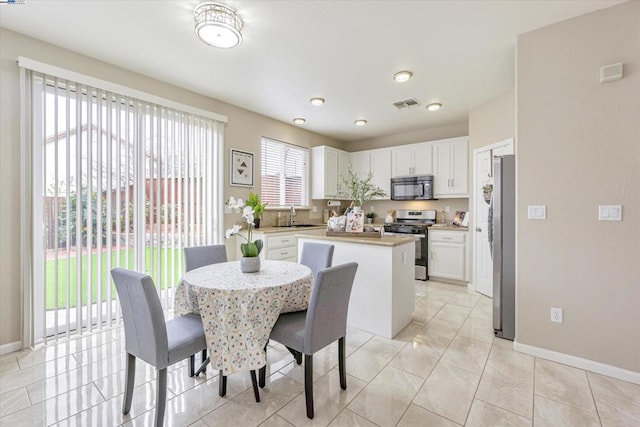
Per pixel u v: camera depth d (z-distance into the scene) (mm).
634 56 1897
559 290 2156
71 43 2383
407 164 5051
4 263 2236
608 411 1649
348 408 1677
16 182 2270
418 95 3514
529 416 1612
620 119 1942
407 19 2084
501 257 2564
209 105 3570
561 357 2148
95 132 2615
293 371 2068
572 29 2084
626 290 1936
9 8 1959
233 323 1644
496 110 3535
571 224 2105
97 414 1620
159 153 3066
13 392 1805
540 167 2211
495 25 2162
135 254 2885
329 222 3119
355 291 2803
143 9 1969
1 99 2195
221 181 3670
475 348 2391
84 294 2637
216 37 2096
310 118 4457
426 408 1679
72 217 2494
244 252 2062
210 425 1543
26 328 2316
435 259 4500
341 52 2529
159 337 1448
